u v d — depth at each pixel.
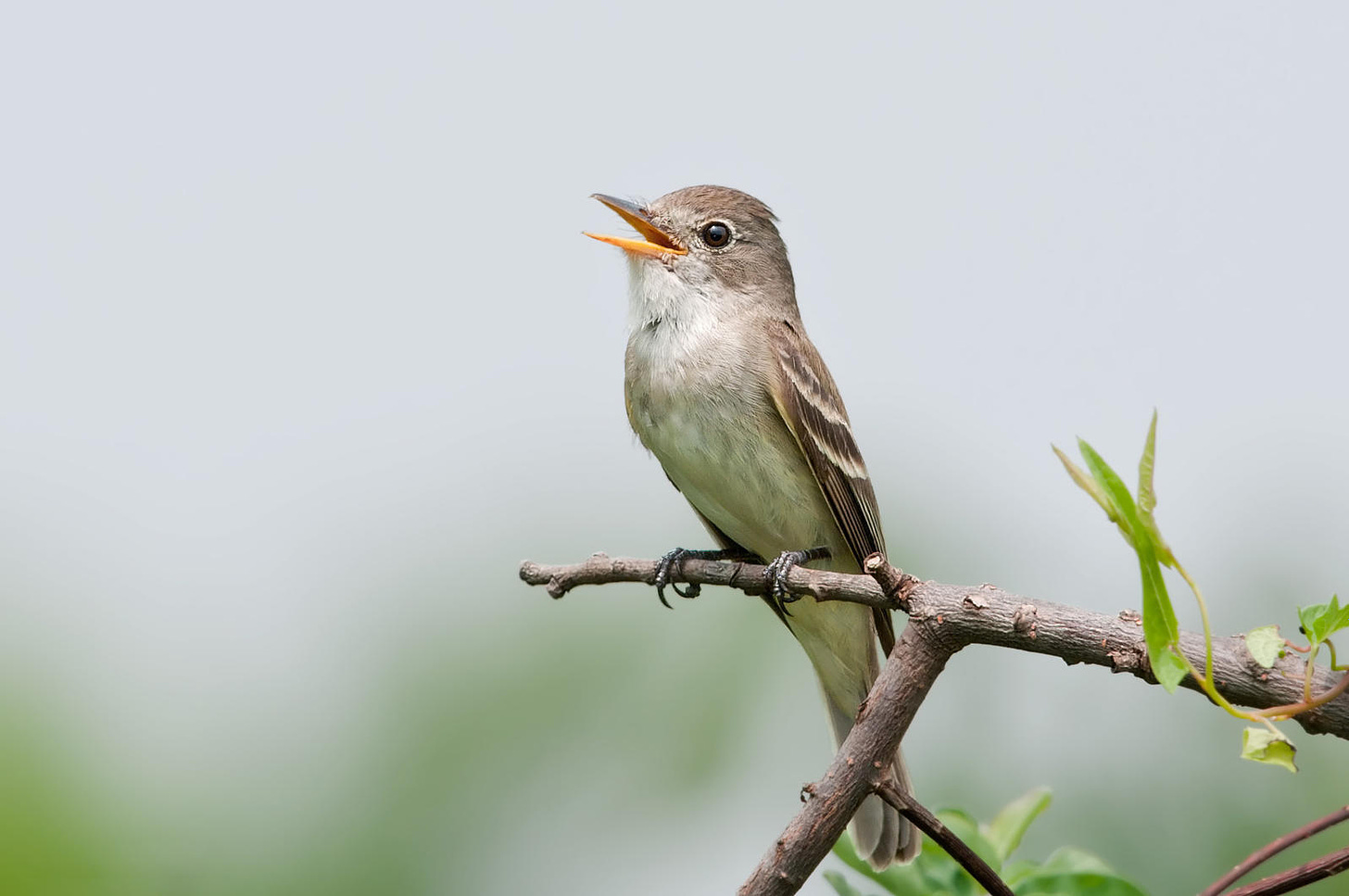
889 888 7.33
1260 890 5.24
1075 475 4.85
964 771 11.04
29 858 9.39
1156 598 4.87
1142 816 10.52
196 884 9.97
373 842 10.54
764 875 5.79
